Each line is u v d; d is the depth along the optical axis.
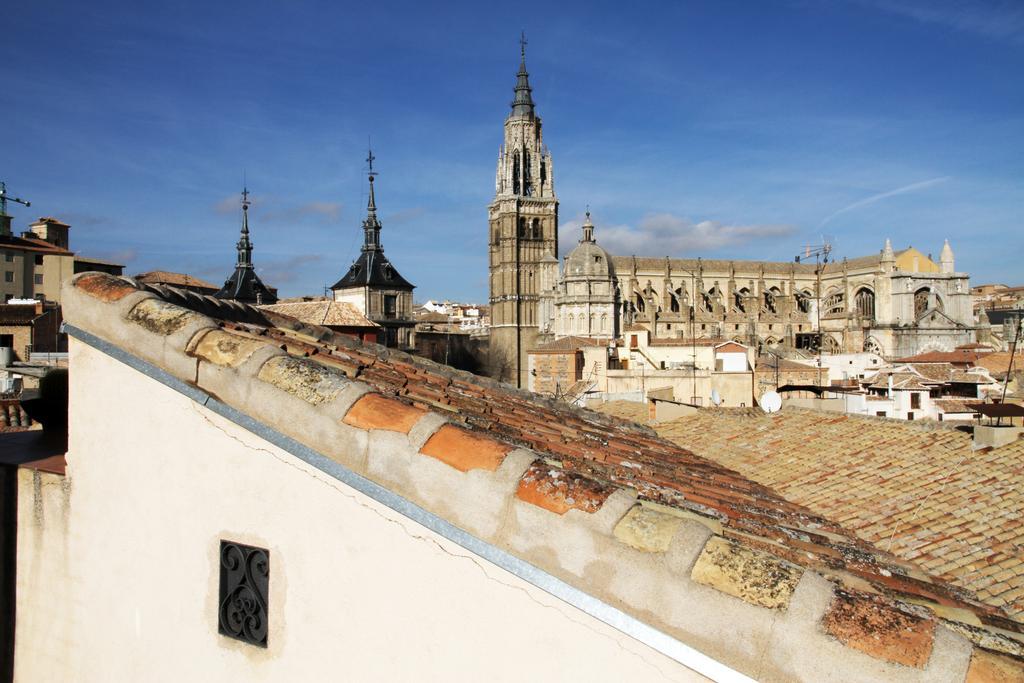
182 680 5.65
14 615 6.48
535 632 4.39
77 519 6.14
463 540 4.58
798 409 26.84
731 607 3.92
